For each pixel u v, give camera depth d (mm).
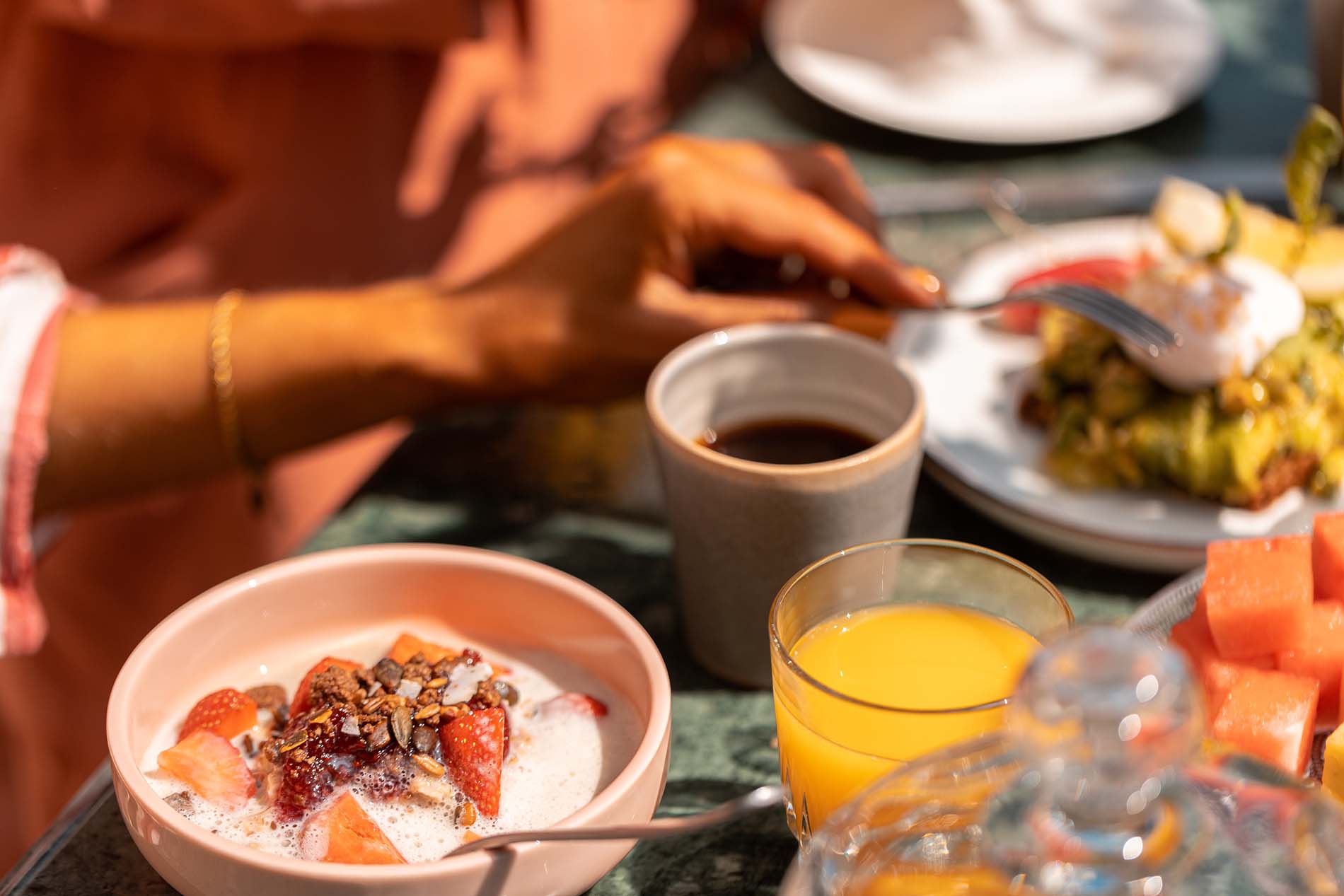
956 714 562
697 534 684
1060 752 400
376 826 581
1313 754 619
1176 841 452
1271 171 1043
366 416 859
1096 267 916
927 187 1060
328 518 813
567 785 608
